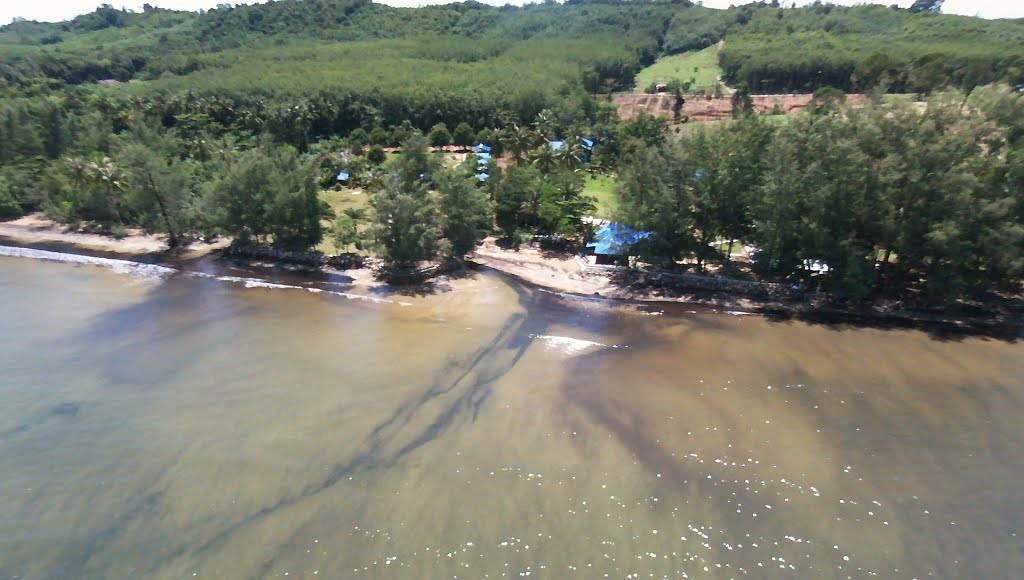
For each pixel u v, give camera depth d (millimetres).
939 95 57156
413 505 33312
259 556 30047
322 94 126750
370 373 46938
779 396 43938
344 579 28672
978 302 58281
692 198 60625
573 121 121438
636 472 35969
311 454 37531
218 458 37188
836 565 29688
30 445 38438
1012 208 53438
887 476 35875
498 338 52875
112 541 31203
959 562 29984
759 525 32125
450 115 128750
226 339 52469
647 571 29156
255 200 67875
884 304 57719
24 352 50062
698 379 46219
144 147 72688
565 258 70438
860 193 55375
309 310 58281
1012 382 45875
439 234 65750
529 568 29266
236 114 119688
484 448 38062
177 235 76000
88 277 66188
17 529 31953
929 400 43562
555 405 42781
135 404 42906
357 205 88688
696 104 134750
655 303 59969
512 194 75688
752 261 66250
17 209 83312
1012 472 36312
